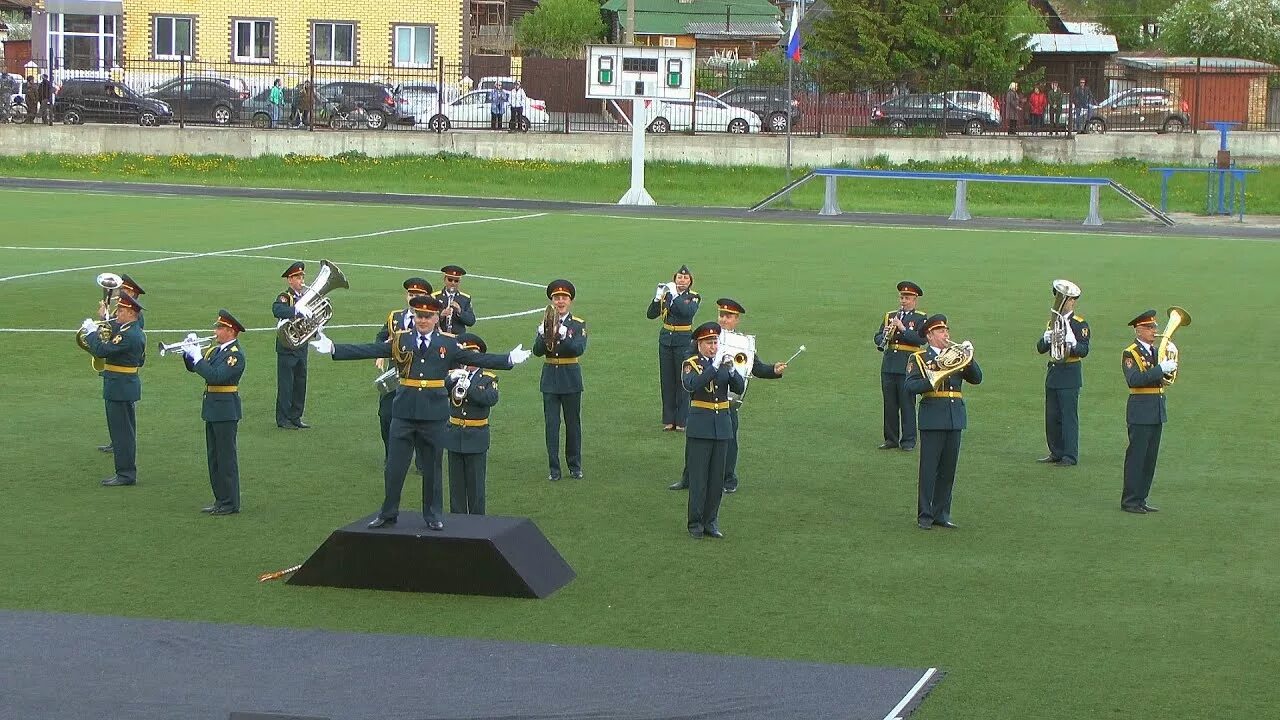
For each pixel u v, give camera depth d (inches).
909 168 2493.8
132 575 524.7
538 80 3193.9
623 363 943.7
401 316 658.8
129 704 402.6
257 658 441.4
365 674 428.5
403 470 525.7
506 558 506.3
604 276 1337.4
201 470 676.7
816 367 938.1
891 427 740.0
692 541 579.8
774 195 2041.1
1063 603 507.8
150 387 848.3
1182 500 649.0
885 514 623.5
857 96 2738.7
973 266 1459.2
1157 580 534.9
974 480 682.8
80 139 2460.6
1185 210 2175.2
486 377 589.6
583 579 528.4
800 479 681.6
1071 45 3186.5
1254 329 1101.7
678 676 431.2
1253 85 2957.7
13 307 1108.5
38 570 528.7
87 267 1332.4
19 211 1829.5
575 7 4296.3
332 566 514.6
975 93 2765.7
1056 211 2137.1
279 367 759.1
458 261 1429.6
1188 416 815.1
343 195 2145.7
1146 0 4574.3
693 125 2642.7
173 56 2962.6
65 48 2962.6
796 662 445.1
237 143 2474.2
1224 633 478.6
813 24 2952.8
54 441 722.8
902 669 440.1
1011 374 920.9
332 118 2682.1
